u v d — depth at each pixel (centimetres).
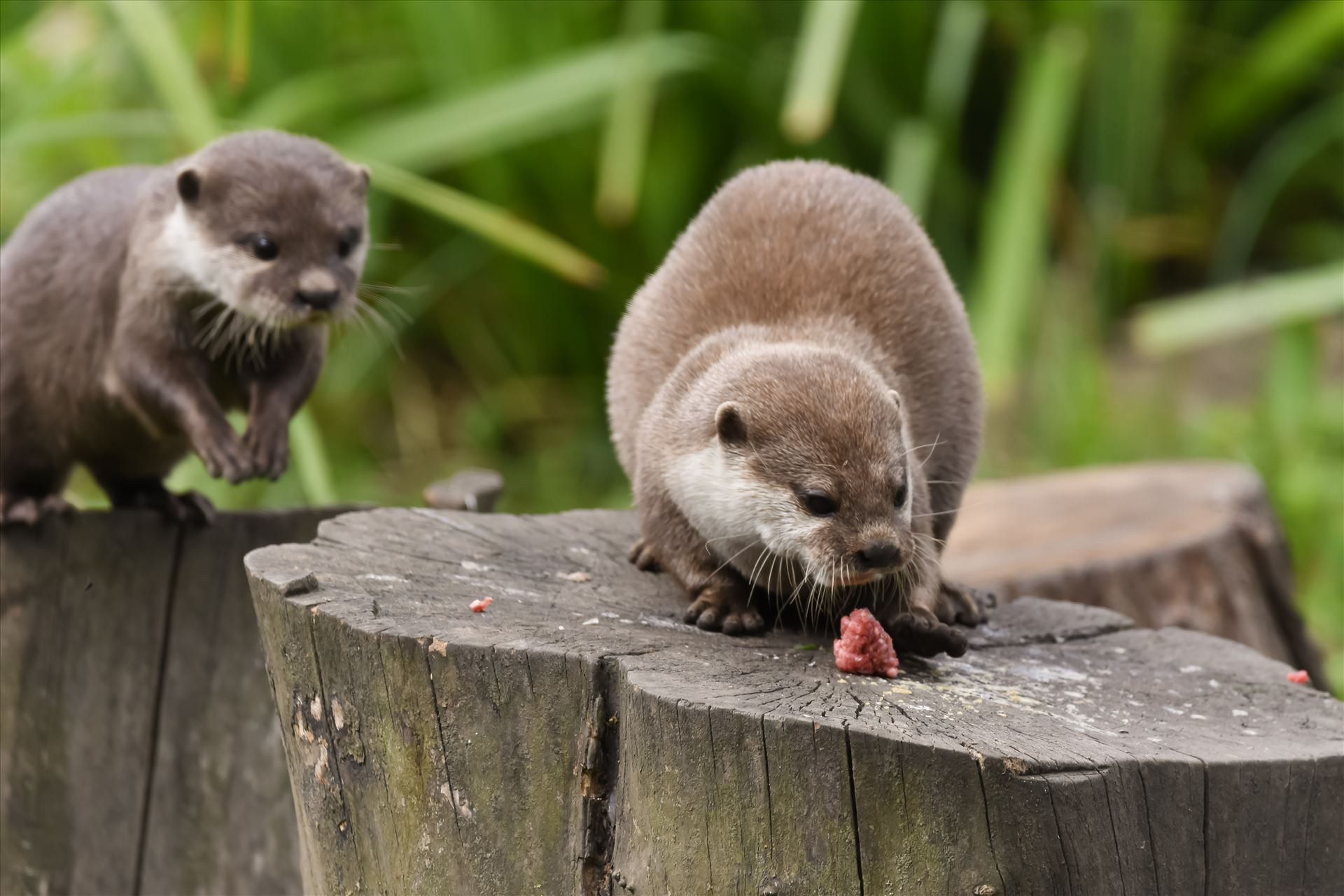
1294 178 1977
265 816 1020
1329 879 632
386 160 1516
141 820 1015
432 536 860
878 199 911
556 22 1683
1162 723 669
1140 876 600
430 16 1628
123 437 1009
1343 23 1725
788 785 593
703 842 609
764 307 867
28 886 1001
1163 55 1772
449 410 1780
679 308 887
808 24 1494
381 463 1714
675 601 798
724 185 955
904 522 752
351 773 691
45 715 998
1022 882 582
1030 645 798
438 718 662
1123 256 1834
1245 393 1842
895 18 1717
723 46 1695
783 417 760
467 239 1722
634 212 1661
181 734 1014
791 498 746
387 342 1742
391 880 687
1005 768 579
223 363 1003
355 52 1773
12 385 972
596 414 1734
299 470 1566
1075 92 1750
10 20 1544
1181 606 1189
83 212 987
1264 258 2020
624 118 1508
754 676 662
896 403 781
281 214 957
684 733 607
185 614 1009
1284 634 1322
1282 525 1449
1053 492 1377
